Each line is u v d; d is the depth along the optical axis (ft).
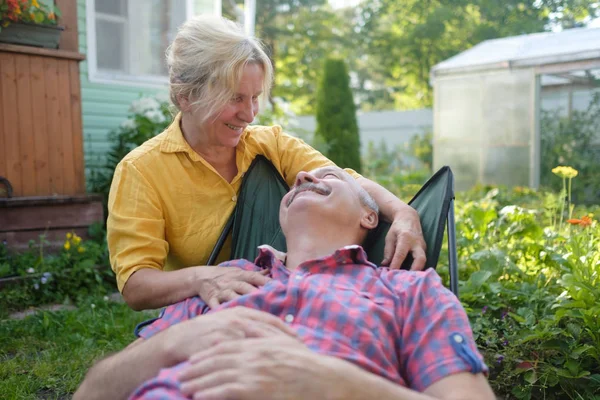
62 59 18.31
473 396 4.84
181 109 7.89
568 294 10.00
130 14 24.93
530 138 36.91
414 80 87.45
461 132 40.50
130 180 7.68
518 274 11.96
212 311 6.12
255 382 4.43
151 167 7.77
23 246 17.33
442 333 5.33
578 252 10.95
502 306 10.59
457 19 80.74
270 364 4.53
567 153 35.94
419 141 62.18
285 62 88.53
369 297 5.82
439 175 7.67
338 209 6.89
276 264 6.54
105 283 17.08
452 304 5.55
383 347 5.41
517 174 37.73
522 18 76.59
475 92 39.45
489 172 39.11
